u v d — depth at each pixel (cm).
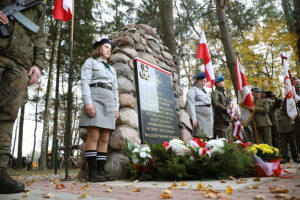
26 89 233
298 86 696
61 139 2505
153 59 521
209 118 477
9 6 220
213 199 162
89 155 328
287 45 1596
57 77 1494
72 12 411
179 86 602
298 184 221
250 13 1485
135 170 338
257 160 312
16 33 218
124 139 373
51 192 216
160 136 452
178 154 315
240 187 208
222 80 532
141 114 423
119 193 205
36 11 246
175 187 230
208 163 292
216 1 944
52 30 1367
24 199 176
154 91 477
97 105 333
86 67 342
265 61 1692
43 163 1164
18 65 218
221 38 923
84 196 183
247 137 712
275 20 1609
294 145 674
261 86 1622
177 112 544
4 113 208
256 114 635
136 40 495
